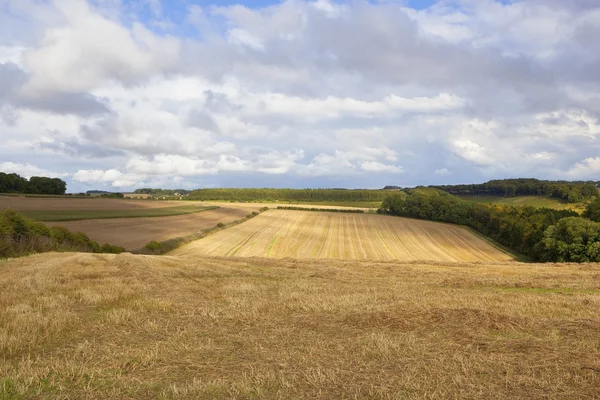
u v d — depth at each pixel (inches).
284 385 281.9
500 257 2443.4
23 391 272.7
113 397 269.1
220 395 269.7
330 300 577.9
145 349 356.8
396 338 384.5
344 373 301.7
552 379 290.0
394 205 4158.5
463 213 3752.5
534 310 514.3
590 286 791.1
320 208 4527.6
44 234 1593.3
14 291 629.0
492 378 293.4
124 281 781.3
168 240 2201.0
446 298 608.4
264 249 2338.8
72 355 344.8
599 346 364.5
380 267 1187.3
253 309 507.2
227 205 4566.9
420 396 263.1
